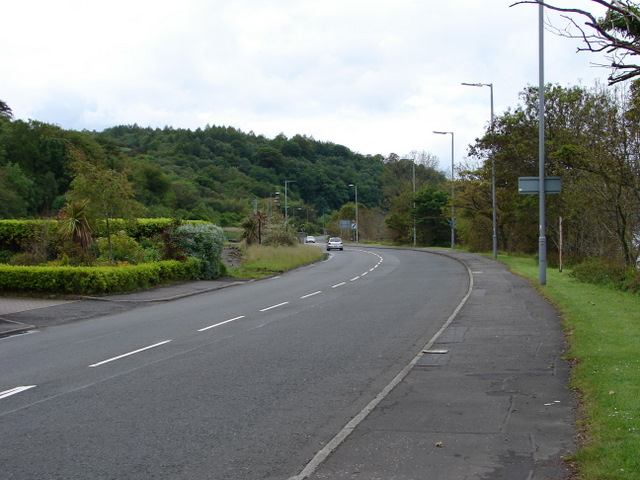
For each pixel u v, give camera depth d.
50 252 24.27
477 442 5.46
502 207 44.62
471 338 10.94
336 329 12.56
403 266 35.81
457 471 4.80
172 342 11.27
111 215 23.44
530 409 6.44
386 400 7.01
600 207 22.45
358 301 17.92
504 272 26.78
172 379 8.28
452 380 7.90
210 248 26.70
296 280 27.08
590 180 22.20
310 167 146.62
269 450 5.45
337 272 32.03
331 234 114.69
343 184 145.50
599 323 11.25
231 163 142.88
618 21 5.25
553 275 23.23
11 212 53.91
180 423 6.29
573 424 5.86
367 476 4.76
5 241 27.45
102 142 83.19
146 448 5.54
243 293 21.39
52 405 7.04
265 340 11.34
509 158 35.75
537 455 5.07
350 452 5.30
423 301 17.47
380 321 13.64
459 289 20.80
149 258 24.77
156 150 138.50
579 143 24.83
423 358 9.37
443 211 61.69
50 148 64.88
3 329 13.20
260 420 6.36
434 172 98.06
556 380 7.65
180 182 101.38
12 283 19.05
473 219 51.59
